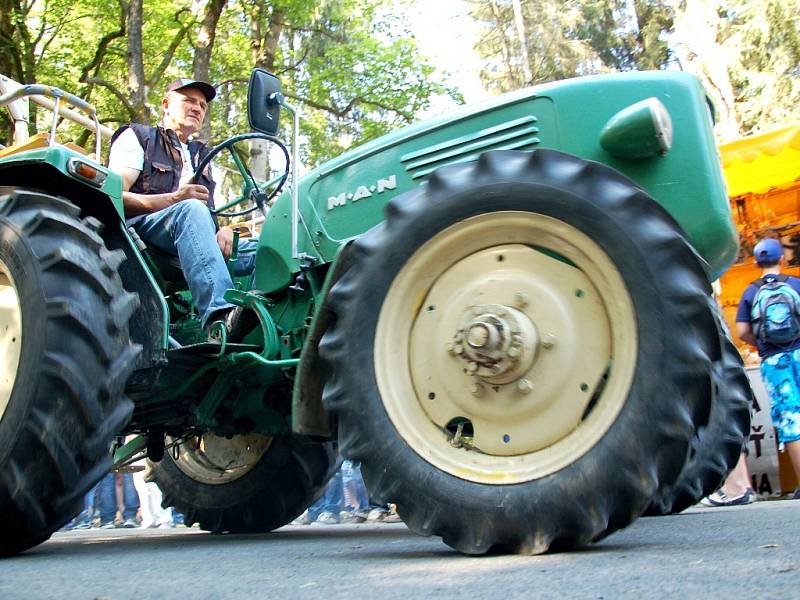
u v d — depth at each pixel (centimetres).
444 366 233
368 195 318
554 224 224
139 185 388
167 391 355
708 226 254
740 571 162
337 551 270
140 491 725
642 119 247
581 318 221
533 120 281
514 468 216
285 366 316
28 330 275
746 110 2120
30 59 1437
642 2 3098
